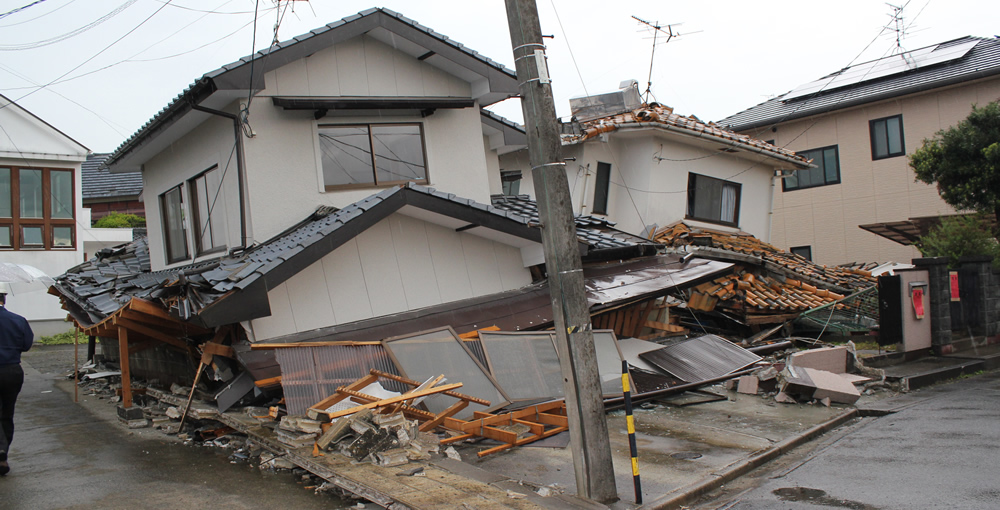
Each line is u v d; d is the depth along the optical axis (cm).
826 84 2323
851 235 2152
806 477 624
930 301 1348
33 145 2106
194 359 903
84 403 1105
